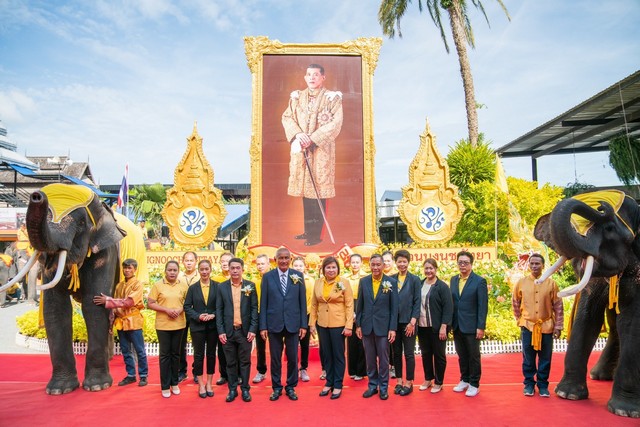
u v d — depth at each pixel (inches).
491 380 292.2
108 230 281.4
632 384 225.0
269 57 589.9
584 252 221.5
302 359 294.5
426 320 266.1
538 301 254.5
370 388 255.6
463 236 664.4
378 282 261.3
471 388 254.7
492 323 391.9
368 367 258.5
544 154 1003.3
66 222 252.4
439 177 580.4
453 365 339.0
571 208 220.8
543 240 274.5
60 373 266.2
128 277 287.6
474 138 801.6
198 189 587.2
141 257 382.3
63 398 254.4
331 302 258.2
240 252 569.0
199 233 582.9
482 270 467.8
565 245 219.8
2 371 320.8
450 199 576.4
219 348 281.9
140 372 279.7
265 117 582.9
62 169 1505.9
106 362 278.8
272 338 251.6
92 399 251.9
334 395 250.5
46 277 270.7
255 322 251.1
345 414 226.8
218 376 307.0
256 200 572.1
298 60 590.2
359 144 581.3
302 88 586.9
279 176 576.1
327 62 590.6
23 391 268.8
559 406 236.2
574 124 810.8
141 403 244.5
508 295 445.7
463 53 818.2
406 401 246.8
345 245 538.6
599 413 225.8
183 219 585.3
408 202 579.2
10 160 1358.3
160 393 263.1
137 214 1230.3
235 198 1790.1
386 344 252.7
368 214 571.2
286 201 573.0
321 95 585.6
